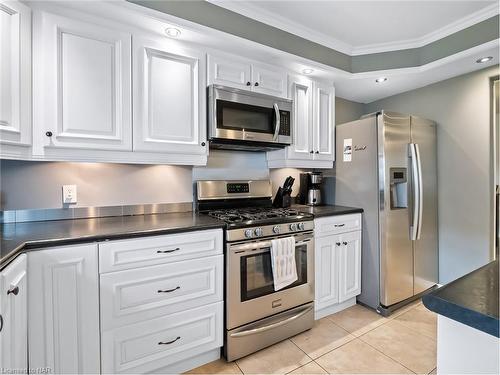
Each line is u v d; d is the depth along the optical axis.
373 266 2.41
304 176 2.87
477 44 2.08
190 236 1.59
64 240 1.25
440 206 2.71
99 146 1.58
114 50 1.61
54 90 1.45
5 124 1.27
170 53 1.79
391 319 2.27
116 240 1.38
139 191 2.03
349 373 1.63
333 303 2.30
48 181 1.74
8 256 0.98
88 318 1.32
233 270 1.72
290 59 2.16
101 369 1.36
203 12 1.83
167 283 1.53
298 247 2.04
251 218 1.88
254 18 2.05
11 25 1.28
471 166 2.49
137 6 1.53
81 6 1.47
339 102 3.21
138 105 1.68
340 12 2.07
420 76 2.57
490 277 0.70
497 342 0.54
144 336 1.47
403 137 2.43
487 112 2.38
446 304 0.57
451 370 0.60
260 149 2.46
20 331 1.09
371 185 2.42
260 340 1.83
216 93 1.91
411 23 2.20
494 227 2.41
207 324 1.67
